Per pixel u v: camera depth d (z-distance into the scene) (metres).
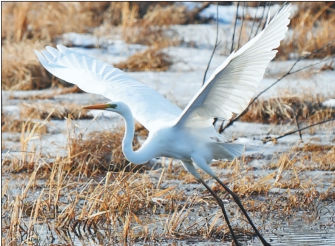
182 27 26.42
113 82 10.09
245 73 8.41
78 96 20.23
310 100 17.42
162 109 9.89
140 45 25.05
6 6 28.92
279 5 24.94
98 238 10.16
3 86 21.84
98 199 10.90
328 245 9.48
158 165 13.97
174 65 22.67
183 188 12.32
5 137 16.19
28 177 13.21
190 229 10.27
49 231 10.53
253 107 17.39
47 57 10.03
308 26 23.73
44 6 28.86
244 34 23.00
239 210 11.33
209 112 9.08
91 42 25.25
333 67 20.22
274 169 13.41
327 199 11.73
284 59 21.58
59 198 11.93
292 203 11.34
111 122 16.92
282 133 15.93
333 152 13.86
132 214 10.67
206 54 23.38
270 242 9.72
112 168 13.60
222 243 9.80
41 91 21.20
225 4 27.72
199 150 9.59
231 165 13.47
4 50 23.47
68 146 13.70
